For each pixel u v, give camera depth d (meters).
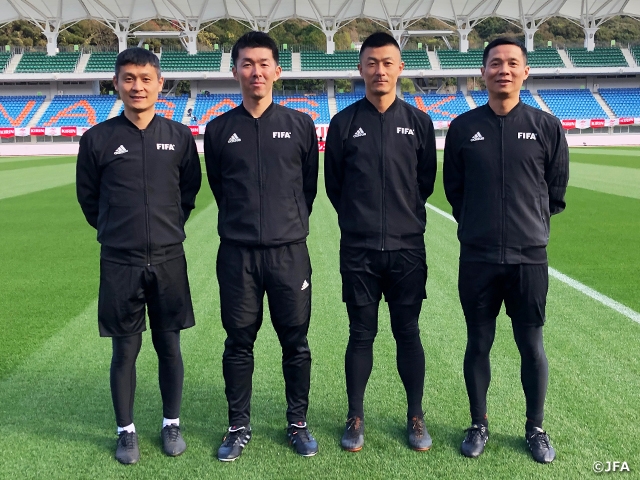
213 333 4.30
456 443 2.79
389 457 2.67
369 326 2.86
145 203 2.64
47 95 32.62
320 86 38.31
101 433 2.91
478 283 2.71
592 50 34.41
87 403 3.21
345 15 32.84
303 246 2.80
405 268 2.79
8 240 7.75
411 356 2.84
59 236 8.02
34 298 5.16
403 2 31.66
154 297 2.74
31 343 4.08
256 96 2.63
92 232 8.30
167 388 2.79
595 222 8.49
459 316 4.58
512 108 2.66
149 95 2.62
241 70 2.62
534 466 2.57
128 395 2.74
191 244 7.43
